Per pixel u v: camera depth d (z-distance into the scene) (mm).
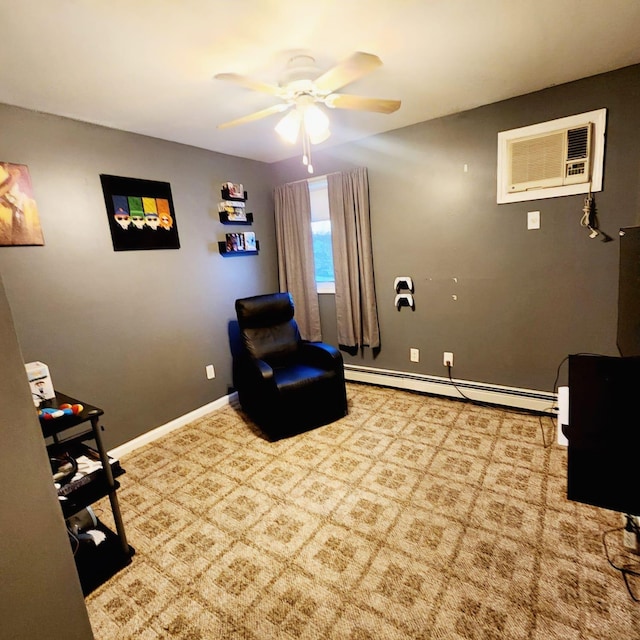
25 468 710
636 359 985
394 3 1371
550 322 2580
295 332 3219
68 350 2275
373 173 3170
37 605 735
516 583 1382
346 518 1784
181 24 1410
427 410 2900
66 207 2240
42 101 1989
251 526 1779
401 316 3260
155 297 2760
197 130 2621
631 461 1027
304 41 1600
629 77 2088
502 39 1692
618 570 1402
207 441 2666
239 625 1307
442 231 2912
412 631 1239
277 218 3775
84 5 1256
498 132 2539
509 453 2225
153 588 1478
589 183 2295
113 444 2520
